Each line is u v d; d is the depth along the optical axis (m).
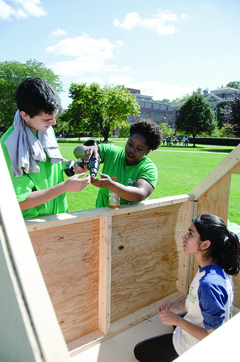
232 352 0.58
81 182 1.44
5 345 0.67
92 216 1.63
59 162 1.62
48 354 0.50
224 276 1.31
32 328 0.52
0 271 0.63
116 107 38.19
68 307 1.75
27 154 1.37
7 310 0.62
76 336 1.84
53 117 1.40
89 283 1.83
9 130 1.42
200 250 1.39
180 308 1.65
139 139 1.81
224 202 2.26
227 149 29.06
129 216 1.94
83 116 38.75
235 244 1.36
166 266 2.36
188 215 2.39
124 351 1.81
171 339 1.60
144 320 2.13
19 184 1.36
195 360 0.55
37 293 0.57
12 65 38.84
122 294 2.03
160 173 10.80
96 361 1.72
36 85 1.28
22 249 0.62
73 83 38.12
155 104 83.56
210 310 1.20
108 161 2.04
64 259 1.66
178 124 39.69
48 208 1.62
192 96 38.94
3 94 38.84
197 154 21.39
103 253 1.79
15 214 0.69
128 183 1.92
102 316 1.88
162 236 2.25
